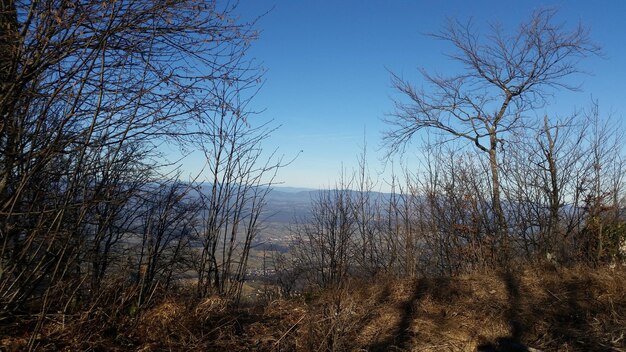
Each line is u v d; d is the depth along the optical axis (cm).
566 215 1030
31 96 414
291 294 857
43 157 406
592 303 636
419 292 705
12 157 403
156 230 586
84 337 430
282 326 564
